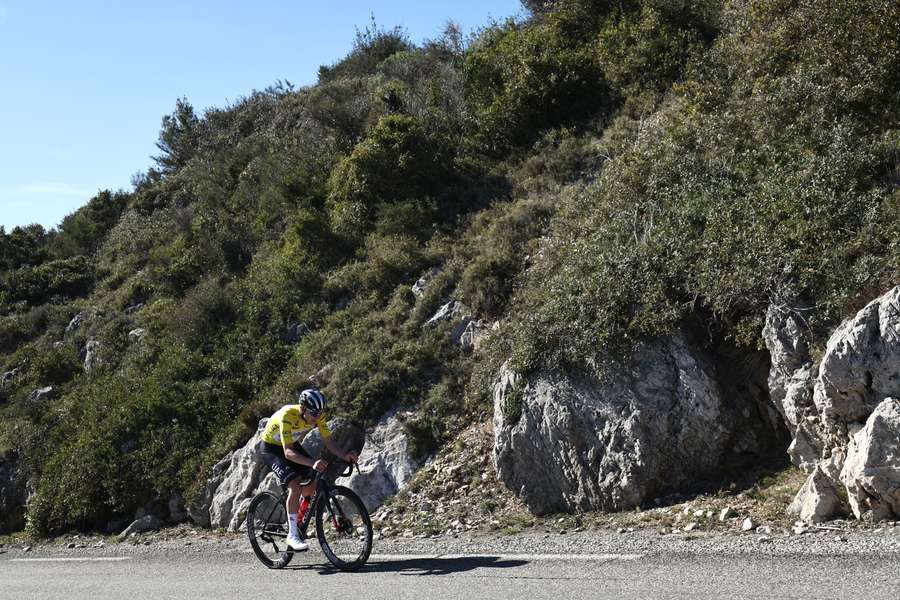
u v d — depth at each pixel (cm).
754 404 838
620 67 1588
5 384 1848
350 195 1709
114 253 2406
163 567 820
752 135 1073
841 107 1021
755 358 847
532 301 1112
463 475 992
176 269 1920
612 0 1766
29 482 1427
